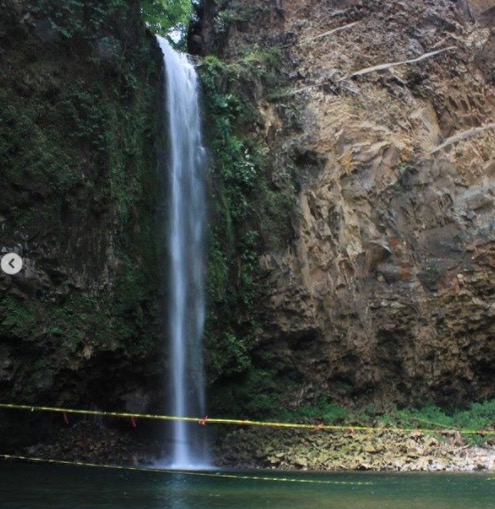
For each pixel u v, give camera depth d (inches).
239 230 616.1
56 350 445.4
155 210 538.6
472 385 669.9
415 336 649.0
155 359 519.5
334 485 402.0
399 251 661.3
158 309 521.7
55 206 451.5
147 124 543.8
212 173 605.6
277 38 727.7
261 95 677.3
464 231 679.1
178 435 532.7
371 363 639.1
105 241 481.4
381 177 673.0
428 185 682.2
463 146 706.8
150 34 572.1
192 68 625.3
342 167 665.0
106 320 474.6
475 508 318.7
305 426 548.7
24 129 444.5
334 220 649.6
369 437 561.3
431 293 661.3
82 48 487.8
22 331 427.8
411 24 740.7
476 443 568.4
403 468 498.0
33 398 439.5
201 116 621.0
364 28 731.4
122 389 504.4
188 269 559.2
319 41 720.3
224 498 343.0
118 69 510.3
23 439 452.1
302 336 615.8
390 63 720.3
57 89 466.6
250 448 540.7
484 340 669.9
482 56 749.9
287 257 624.1
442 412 644.7
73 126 471.5
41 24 467.2
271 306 611.2
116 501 325.1
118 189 497.0
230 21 751.7
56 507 304.7
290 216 634.8
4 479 384.5
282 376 610.2
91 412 464.8
